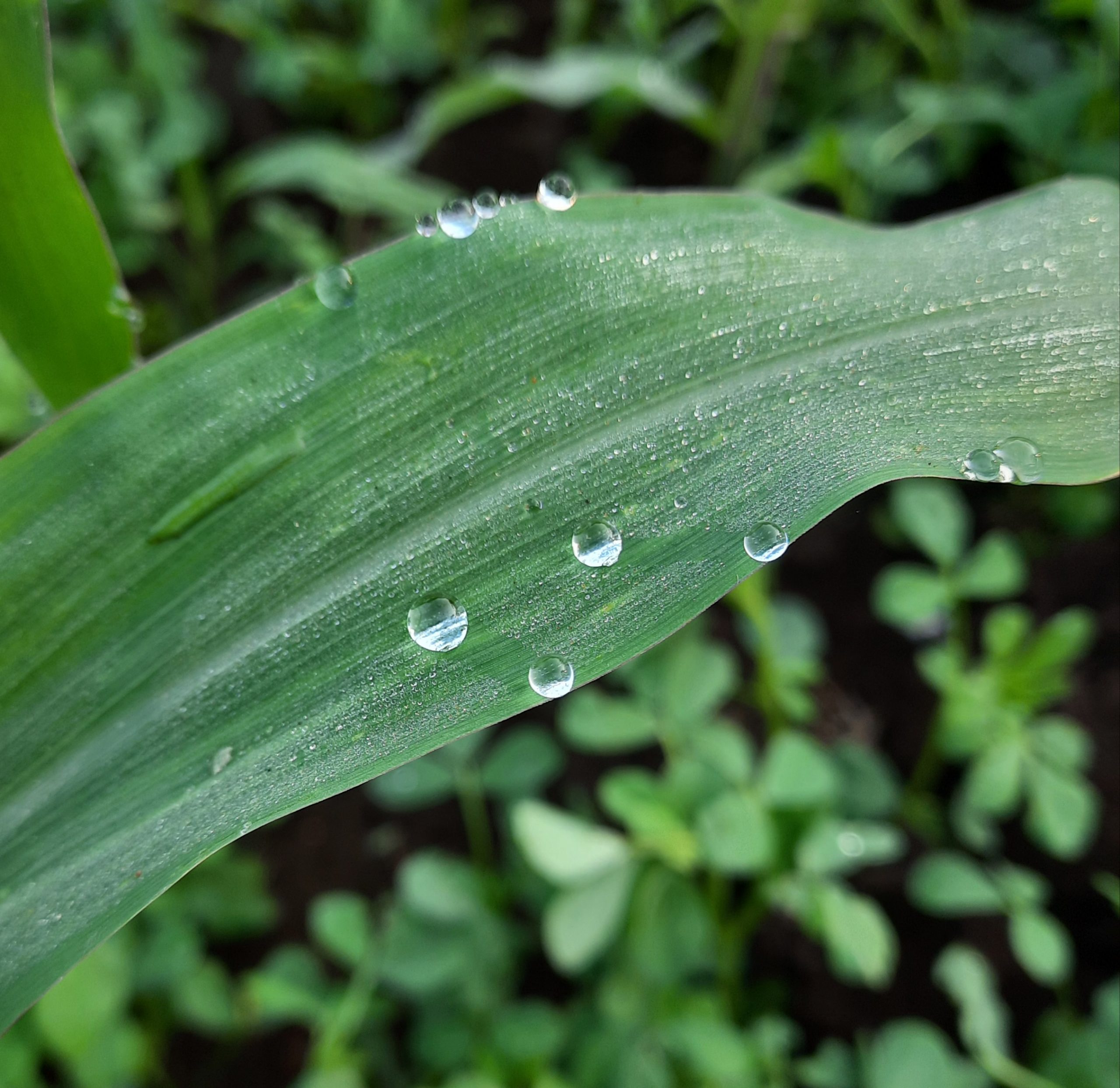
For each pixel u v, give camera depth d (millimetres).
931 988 222
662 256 129
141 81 344
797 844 194
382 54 361
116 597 116
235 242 361
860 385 128
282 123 383
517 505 123
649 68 296
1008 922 228
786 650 247
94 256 138
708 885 216
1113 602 259
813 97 334
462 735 117
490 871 241
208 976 212
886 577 230
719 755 203
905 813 244
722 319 129
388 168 299
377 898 250
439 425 123
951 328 130
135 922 208
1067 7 251
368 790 267
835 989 222
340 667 118
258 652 117
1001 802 202
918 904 232
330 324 123
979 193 305
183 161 319
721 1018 190
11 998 108
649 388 127
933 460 126
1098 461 125
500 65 362
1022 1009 218
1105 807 232
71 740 114
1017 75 302
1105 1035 191
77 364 147
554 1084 179
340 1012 195
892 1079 182
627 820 191
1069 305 131
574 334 127
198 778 114
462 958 200
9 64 122
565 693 119
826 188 328
